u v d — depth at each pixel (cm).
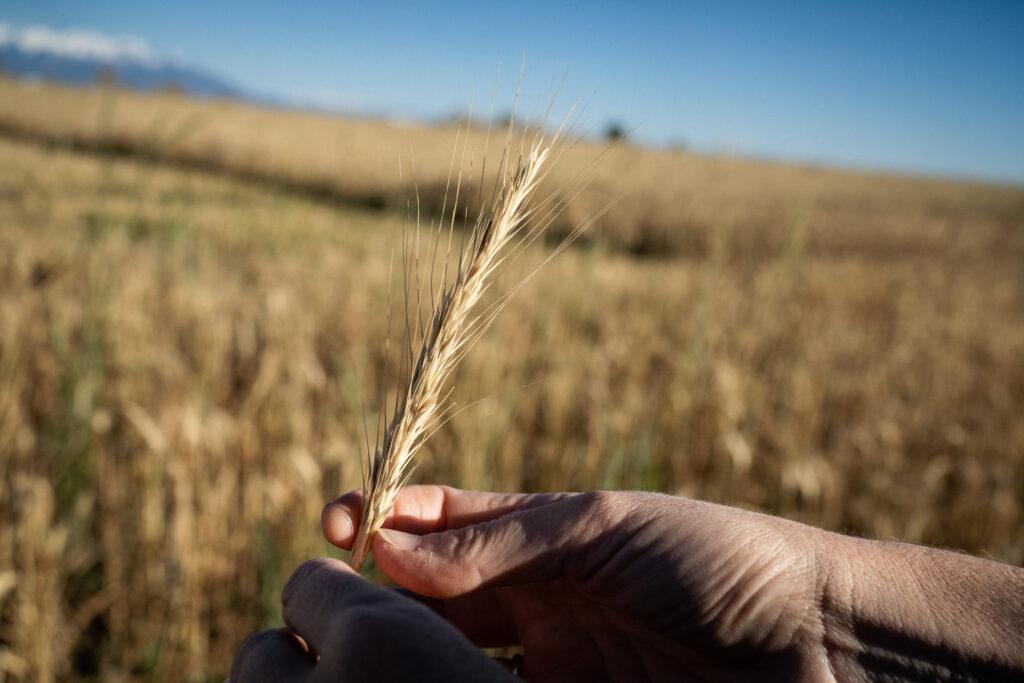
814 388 543
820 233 2070
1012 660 99
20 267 565
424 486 139
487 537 123
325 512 123
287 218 1314
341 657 82
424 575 123
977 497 426
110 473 318
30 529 256
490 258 98
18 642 252
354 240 1176
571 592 139
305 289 667
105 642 280
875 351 698
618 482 345
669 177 2556
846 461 449
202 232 1032
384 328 562
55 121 2589
